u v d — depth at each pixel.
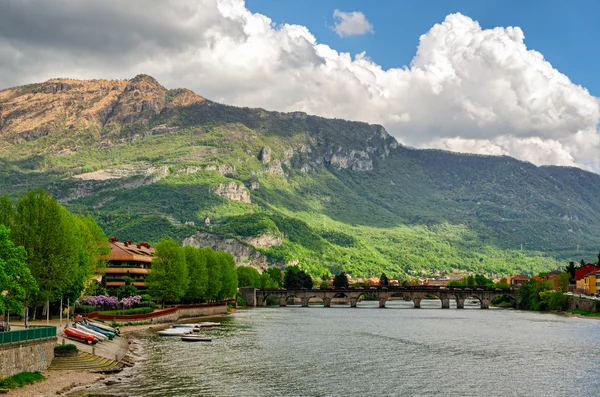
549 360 144.62
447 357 148.50
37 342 107.06
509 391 109.50
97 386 102.31
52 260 150.25
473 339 190.88
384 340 186.38
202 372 120.69
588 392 109.12
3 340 95.00
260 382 113.00
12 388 93.50
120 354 134.75
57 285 150.88
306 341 179.62
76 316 177.00
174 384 108.19
